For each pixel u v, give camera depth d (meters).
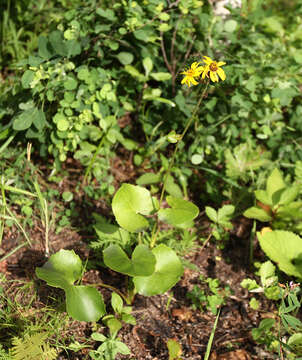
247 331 0.72
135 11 0.80
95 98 0.83
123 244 0.74
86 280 0.75
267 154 0.92
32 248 0.77
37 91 0.76
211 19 0.92
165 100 0.84
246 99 0.86
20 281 0.72
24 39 1.06
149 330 0.70
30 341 0.58
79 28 0.79
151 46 0.87
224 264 0.81
